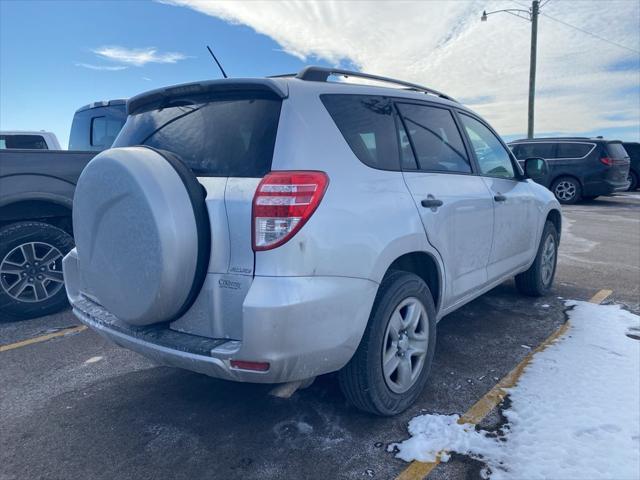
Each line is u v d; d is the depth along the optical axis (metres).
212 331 2.39
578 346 3.82
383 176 2.79
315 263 2.29
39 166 4.59
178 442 2.73
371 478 2.40
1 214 4.60
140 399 3.21
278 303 2.18
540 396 3.08
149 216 2.27
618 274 6.16
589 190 14.55
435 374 3.43
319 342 2.32
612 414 2.84
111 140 6.86
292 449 2.64
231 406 3.10
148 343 2.47
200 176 2.49
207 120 2.63
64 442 2.75
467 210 3.46
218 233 2.35
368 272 2.52
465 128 3.86
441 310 3.31
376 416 2.91
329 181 2.41
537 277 4.97
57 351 4.03
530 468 2.42
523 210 4.45
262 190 2.26
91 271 2.64
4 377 3.56
